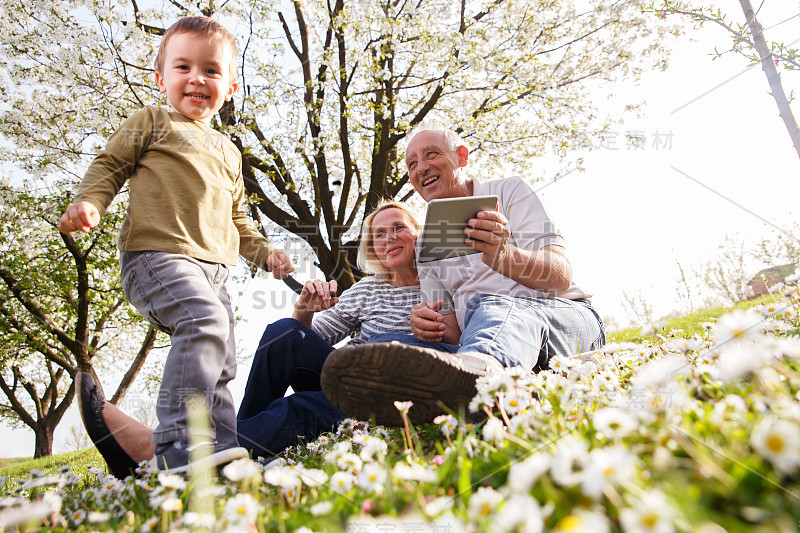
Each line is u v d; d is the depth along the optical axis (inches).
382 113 286.7
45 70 257.0
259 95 273.7
